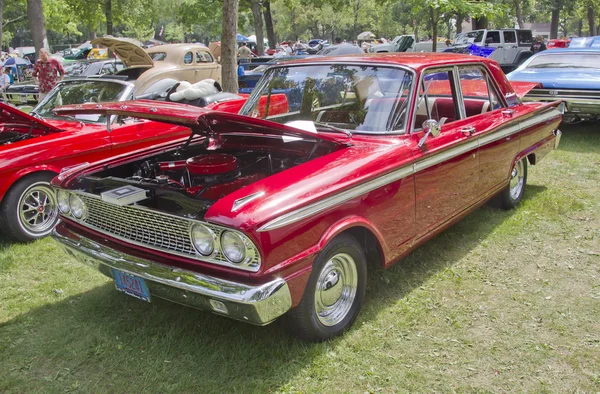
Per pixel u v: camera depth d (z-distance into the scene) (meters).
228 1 8.90
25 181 4.91
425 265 4.26
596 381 2.88
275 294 2.66
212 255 2.75
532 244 4.62
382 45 26.78
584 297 3.74
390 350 3.18
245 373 2.99
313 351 3.13
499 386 2.86
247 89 13.38
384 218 3.39
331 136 3.63
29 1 14.54
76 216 3.46
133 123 5.73
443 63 4.07
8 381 2.98
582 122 9.64
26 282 4.24
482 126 4.36
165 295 2.92
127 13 24.92
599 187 6.07
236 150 3.97
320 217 2.92
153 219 2.96
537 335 3.31
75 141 5.21
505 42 20.81
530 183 6.32
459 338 3.29
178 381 2.94
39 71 10.14
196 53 13.58
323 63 4.17
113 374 3.03
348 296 3.35
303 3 27.28
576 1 40.28
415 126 3.81
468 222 5.11
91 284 4.18
